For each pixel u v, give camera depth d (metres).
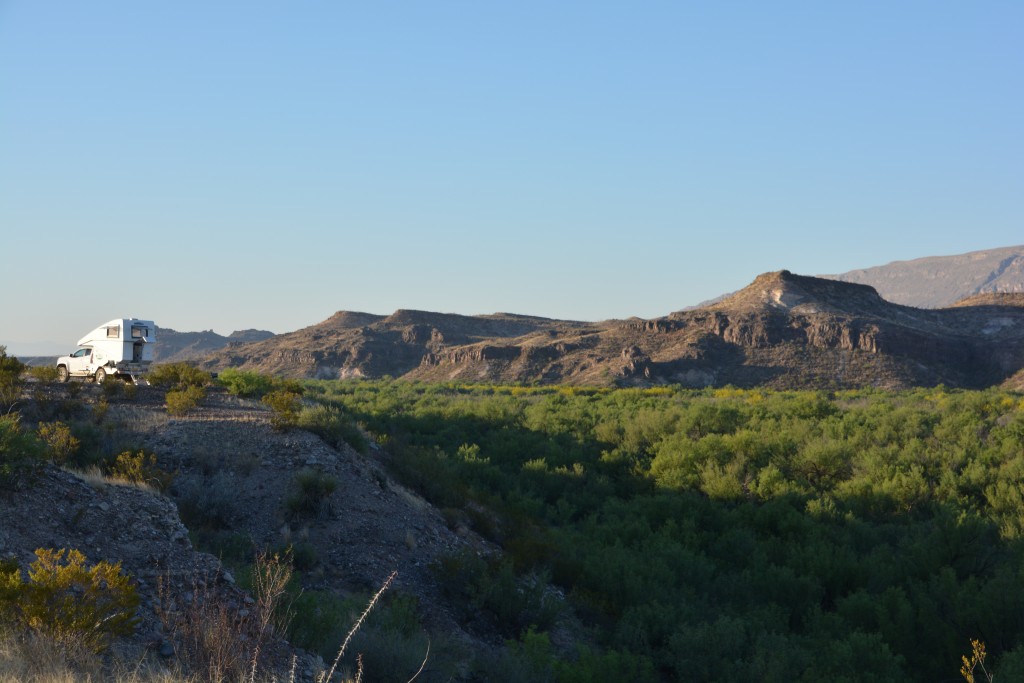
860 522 26.20
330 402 44.84
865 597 17.64
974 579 17.86
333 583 14.69
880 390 126.62
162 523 10.45
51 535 9.02
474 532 20.47
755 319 180.12
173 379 31.22
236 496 17.17
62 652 6.03
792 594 18.77
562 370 184.75
